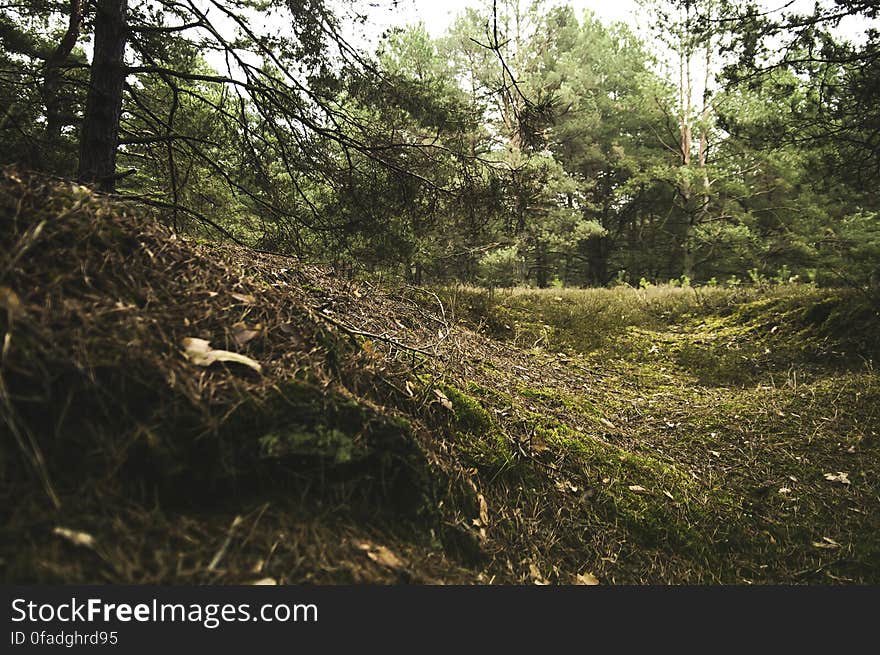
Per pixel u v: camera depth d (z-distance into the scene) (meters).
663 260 24.23
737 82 7.04
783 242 19.33
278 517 1.57
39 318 1.46
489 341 6.20
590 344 7.24
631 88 23.02
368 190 6.02
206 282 2.15
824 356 5.86
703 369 6.23
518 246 16.92
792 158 9.53
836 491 3.44
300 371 2.00
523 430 3.08
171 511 1.43
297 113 5.74
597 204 24.25
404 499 1.97
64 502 1.26
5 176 1.82
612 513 2.81
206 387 1.68
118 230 1.97
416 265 7.66
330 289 3.86
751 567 2.78
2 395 1.26
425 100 5.93
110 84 4.80
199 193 6.59
